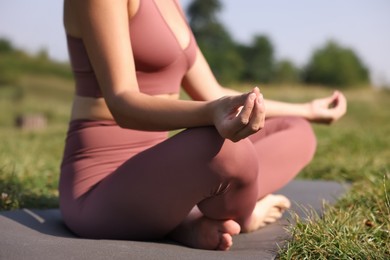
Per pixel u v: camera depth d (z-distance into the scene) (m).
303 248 1.81
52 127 10.54
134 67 1.85
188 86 2.37
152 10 1.96
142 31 1.94
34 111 15.15
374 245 1.91
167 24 2.01
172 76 2.06
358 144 4.88
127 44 1.85
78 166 2.00
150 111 1.73
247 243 1.95
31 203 2.68
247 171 1.71
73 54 2.00
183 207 1.79
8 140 5.67
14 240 1.76
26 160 3.96
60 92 23.62
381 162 3.93
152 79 2.01
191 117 1.68
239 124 1.53
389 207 2.27
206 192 1.75
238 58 34.59
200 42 35.06
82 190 1.96
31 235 1.89
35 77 25.39
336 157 4.38
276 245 1.88
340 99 2.47
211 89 2.36
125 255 1.66
